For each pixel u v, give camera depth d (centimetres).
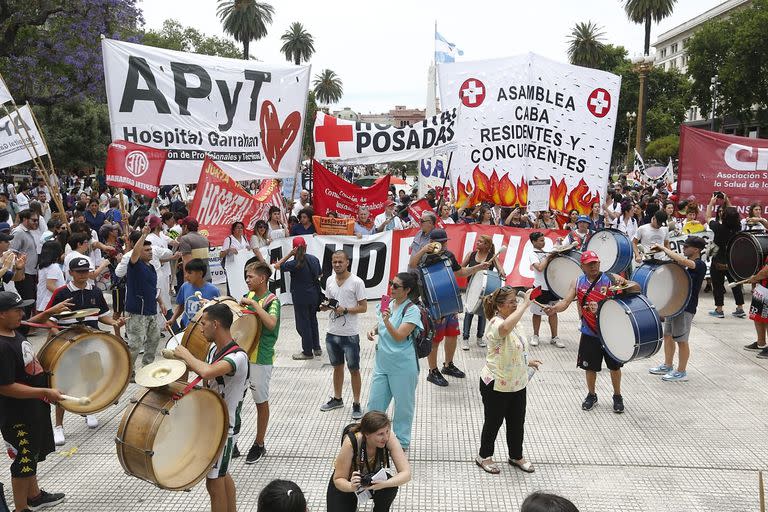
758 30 4922
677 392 759
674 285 770
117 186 955
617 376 692
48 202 1956
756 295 898
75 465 582
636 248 1143
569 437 638
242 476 559
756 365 853
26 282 988
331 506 412
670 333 799
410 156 1280
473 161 1370
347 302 677
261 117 1220
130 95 1091
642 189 2712
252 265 586
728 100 5534
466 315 948
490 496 526
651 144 6481
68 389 493
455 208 1413
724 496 523
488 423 562
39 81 2664
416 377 588
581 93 1356
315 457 594
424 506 511
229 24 5934
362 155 1276
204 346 516
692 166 1364
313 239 1167
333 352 689
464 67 1356
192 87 1141
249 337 561
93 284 669
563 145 1366
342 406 716
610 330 667
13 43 2581
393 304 587
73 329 508
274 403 727
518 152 1359
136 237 905
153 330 796
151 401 410
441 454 602
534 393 760
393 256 1202
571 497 522
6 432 481
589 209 1387
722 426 659
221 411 437
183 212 1252
